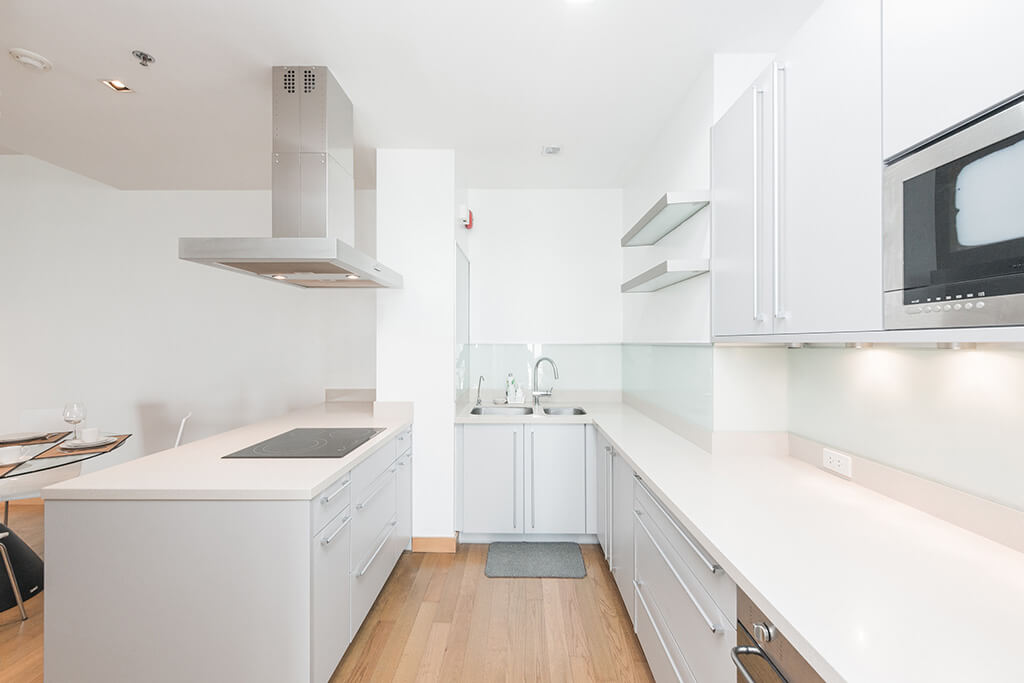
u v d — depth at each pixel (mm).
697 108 2359
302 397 4293
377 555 2549
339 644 2010
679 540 1641
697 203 2223
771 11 1863
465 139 3084
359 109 2680
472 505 3396
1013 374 1222
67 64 2217
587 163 3492
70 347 4250
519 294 4105
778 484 1815
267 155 3363
